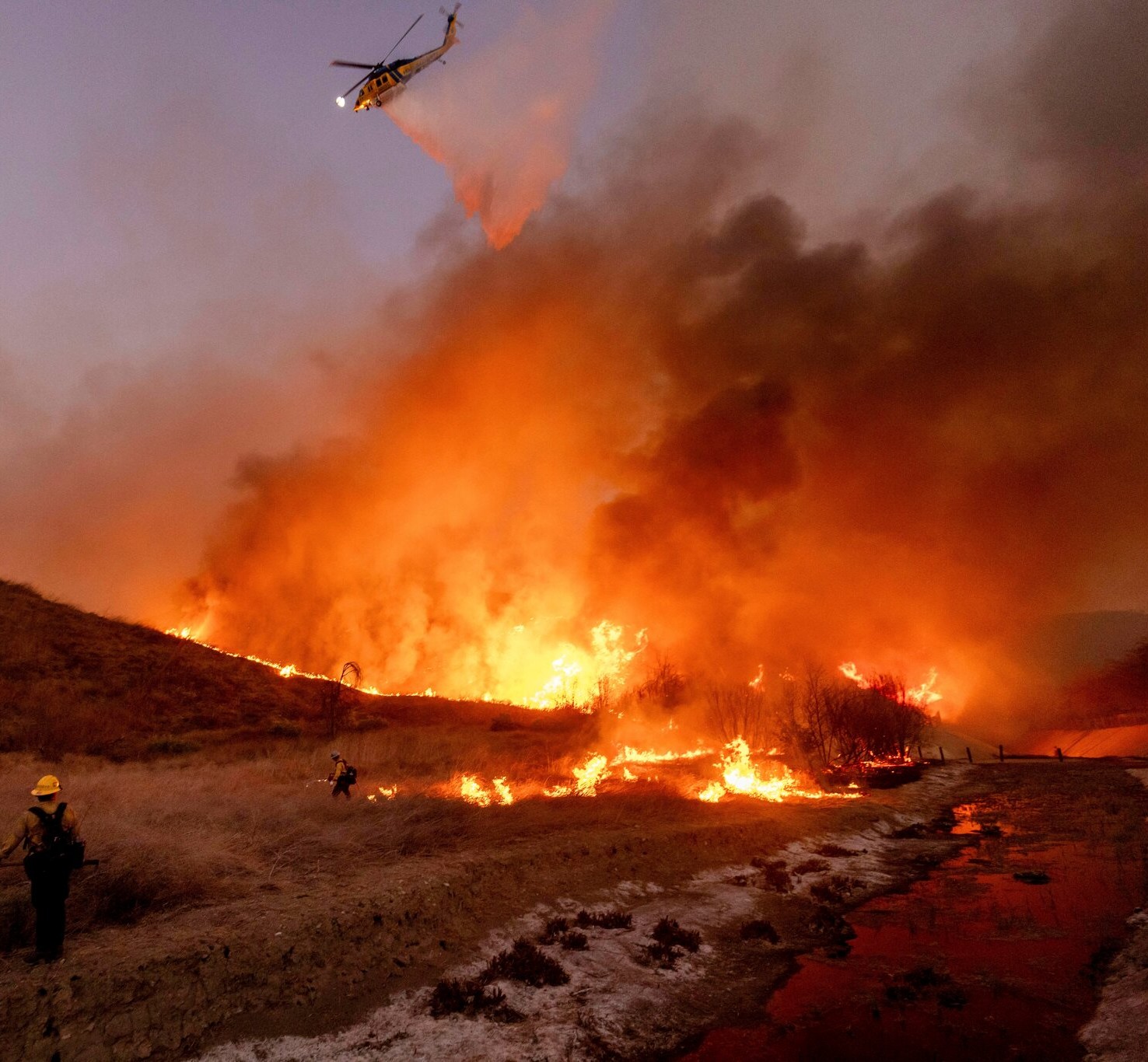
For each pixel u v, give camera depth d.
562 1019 6.99
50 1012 5.91
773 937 9.36
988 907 10.14
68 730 24.88
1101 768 28.33
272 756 25.47
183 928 7.54
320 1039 6.50
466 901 9.38
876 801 19.52
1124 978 7.21
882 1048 6.31
